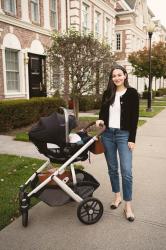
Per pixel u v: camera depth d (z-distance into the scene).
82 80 10.34
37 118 11.41
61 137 3.46
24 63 13.01
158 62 23.19
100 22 21.48
